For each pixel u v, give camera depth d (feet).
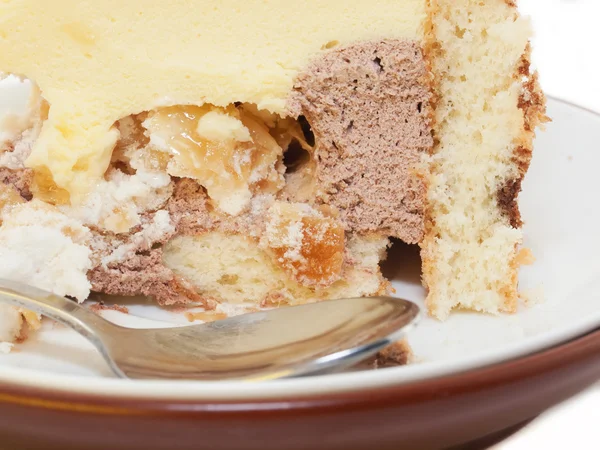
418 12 0.93
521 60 0.94
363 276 0.96
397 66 0.94
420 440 0.78
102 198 0.94
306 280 0.94
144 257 0.95
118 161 0.95
